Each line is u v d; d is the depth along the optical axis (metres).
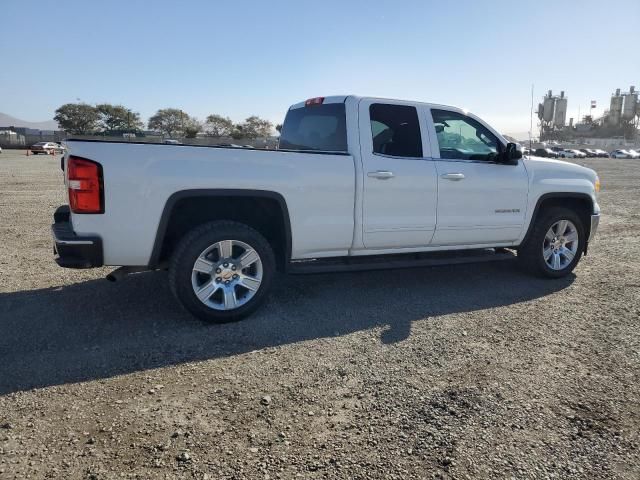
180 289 4.07
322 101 5.16
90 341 3.84
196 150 4.02
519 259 6.04
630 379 3.38
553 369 3.51
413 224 5.00
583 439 2.68
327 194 4.54
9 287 5.16
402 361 3.59
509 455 2.53
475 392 3.15
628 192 18.16
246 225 4.30
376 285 5.57
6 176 21.19
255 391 3.13
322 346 3.84
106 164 3.74
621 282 5.83
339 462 2.45
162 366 3.45
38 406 2.89
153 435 2.63
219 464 2.41
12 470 2.33
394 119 5.00
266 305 4.78
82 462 2.40
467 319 4.51
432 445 2.60
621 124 136.12
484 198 5.38
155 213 3.90
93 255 3.77
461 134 5.46
